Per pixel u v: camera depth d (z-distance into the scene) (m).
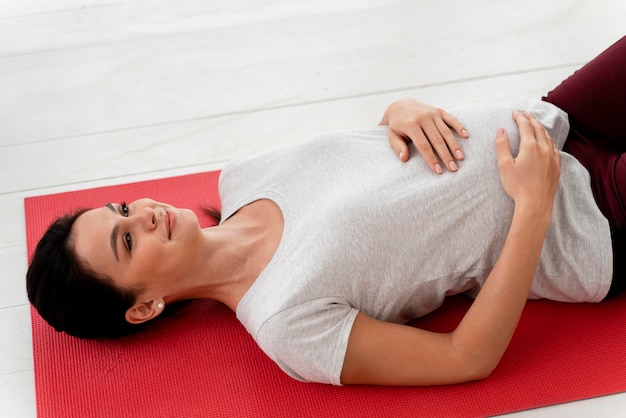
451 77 2.78
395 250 1.83
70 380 2.01
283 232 1.90
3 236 2.38
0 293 2.24
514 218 1.81
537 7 3.01
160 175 2.54
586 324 2.01
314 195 1.92
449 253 1.86
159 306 1.95
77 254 1.84
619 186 1.88
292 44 2.95
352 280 1.81
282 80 2.82
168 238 1.89
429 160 1.87
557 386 1.90
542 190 1.80
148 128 2.69
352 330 1.78
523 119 1.91
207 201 2.42
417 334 1.80
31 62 2.94
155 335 2.09
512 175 1.82
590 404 1.88
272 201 1.97
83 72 2.89
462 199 1.84
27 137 2.68
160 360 2.04
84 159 2.60
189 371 2.01
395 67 2.83
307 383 1.95
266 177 2.02
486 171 1.85
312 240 1.82
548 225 1.84
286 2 3.12
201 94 2.79
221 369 2.01
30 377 2.05
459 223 1.85
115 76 2.88
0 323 2.17
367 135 2.00
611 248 1.87
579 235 1.87
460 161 1.87
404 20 3.01
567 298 1.99
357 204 1.83
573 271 1.88
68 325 1.93
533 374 1.92
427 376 1.82
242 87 2.81
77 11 3.12
